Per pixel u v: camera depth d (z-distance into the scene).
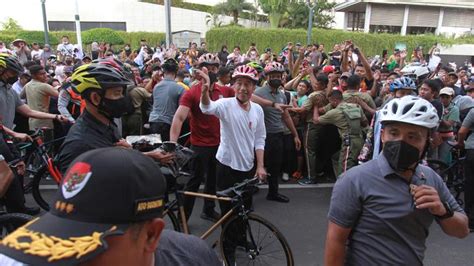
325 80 5.47
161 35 31.97
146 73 9.68
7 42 26.66
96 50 17.08
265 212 4.83
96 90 2.33
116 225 0.79
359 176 1.74
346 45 8.48
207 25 40.38
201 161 4.14
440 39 24.78
